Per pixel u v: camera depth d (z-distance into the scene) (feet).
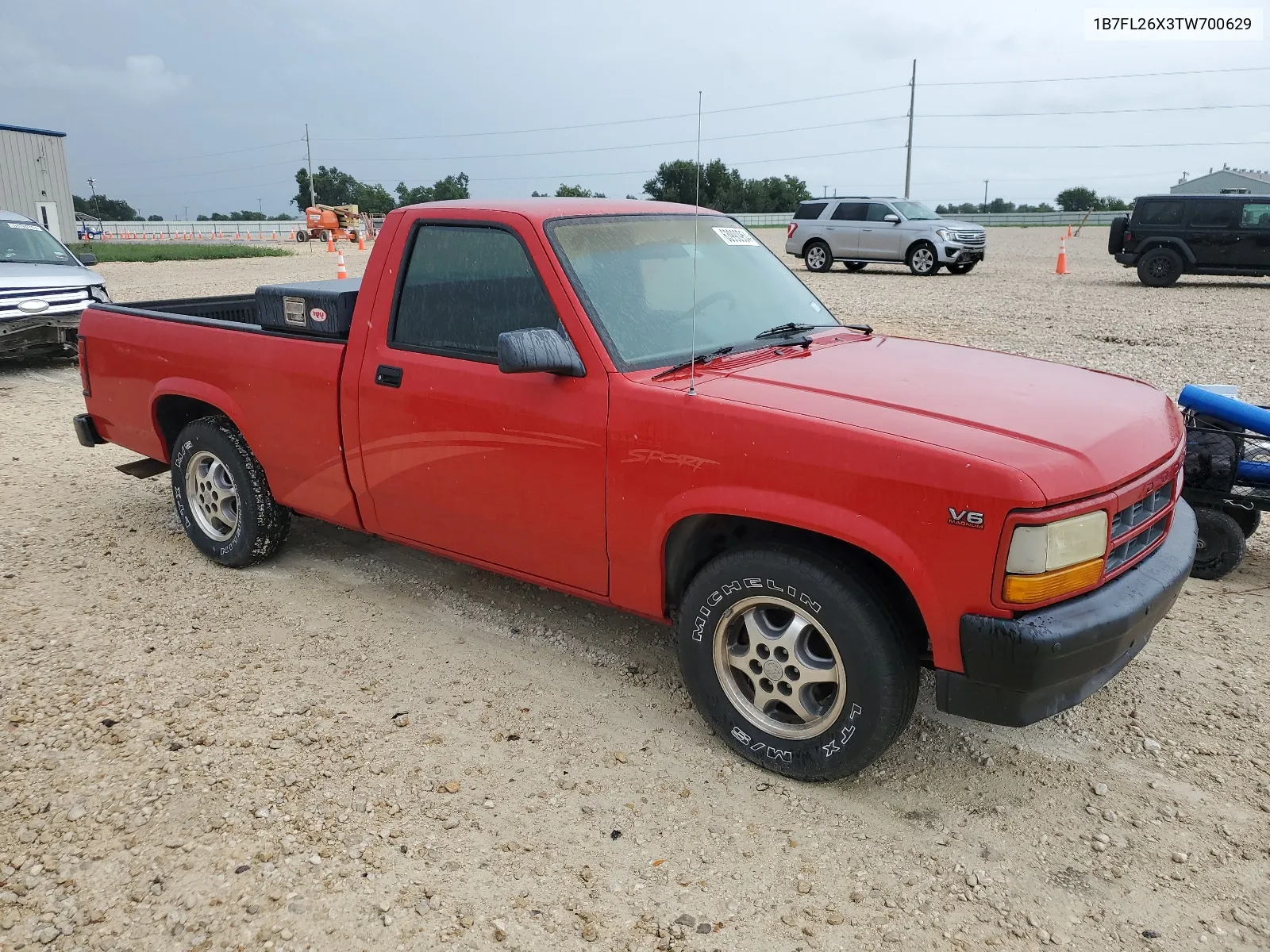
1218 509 15.60
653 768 10.89
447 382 12.27
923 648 10.17
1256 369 31.91
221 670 13.04
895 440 9.12
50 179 107.34
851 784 10.62
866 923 8.61
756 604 10.41
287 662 13.28
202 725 11.66
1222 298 54.39
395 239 13.03
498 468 11.99
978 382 11.10
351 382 13.39
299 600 15.30
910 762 11.00
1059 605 8.95
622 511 10.95
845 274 75.15
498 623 14.52
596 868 9.29
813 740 10.27
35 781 10.57
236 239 192.13
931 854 9.50
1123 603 9.23
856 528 9.26
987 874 9.20
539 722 11.80
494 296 11.98
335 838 9.67
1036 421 9.70
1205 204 58.95
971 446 8.97
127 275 75.82
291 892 8.95
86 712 11.94
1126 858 9.42
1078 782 10.62
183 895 8.93
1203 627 14.25
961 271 73.61
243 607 15.03
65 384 33.53
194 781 10.55
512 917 8.66
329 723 11.75
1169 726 11.69
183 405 16.93
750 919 8.65
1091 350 36.01
